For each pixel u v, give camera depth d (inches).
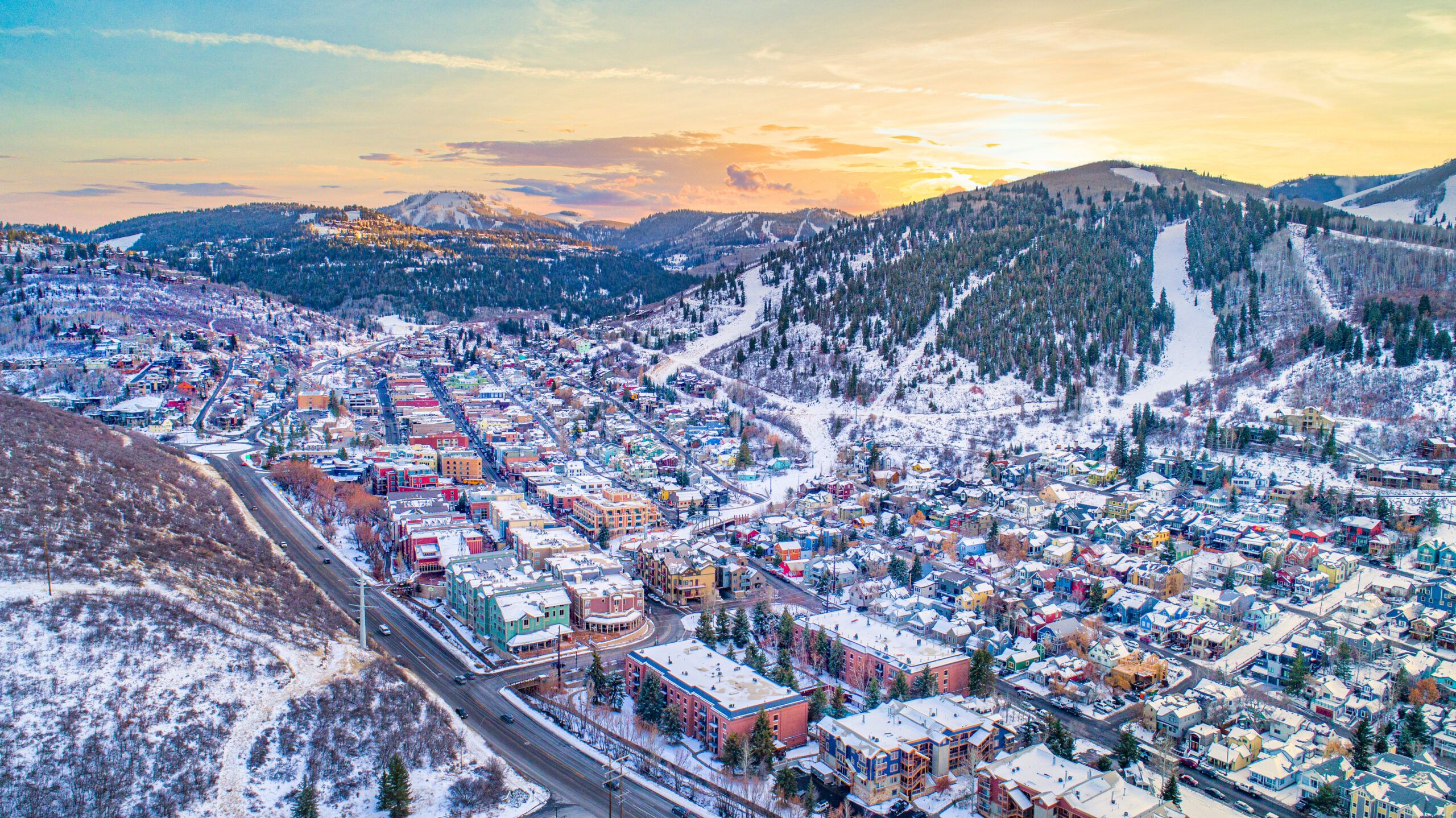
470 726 6747.1
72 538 7185.0
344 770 5876.0
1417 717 6530.5
